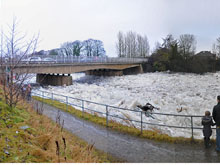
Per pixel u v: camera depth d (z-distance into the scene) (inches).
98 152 274.4
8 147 193.5
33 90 1066.7
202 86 1403.8
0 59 320.5
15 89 374.9
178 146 295.4
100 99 864.9
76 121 439.8
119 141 319.0
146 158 255.1
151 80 1891.0
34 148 211.2
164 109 672.4
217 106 268.5
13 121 269.0
